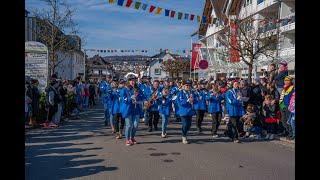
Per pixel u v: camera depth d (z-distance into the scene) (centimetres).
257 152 1195
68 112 2319
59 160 1055
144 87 1994
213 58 4634
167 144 1348
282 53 3331
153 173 903
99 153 1162
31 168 957
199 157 1106
